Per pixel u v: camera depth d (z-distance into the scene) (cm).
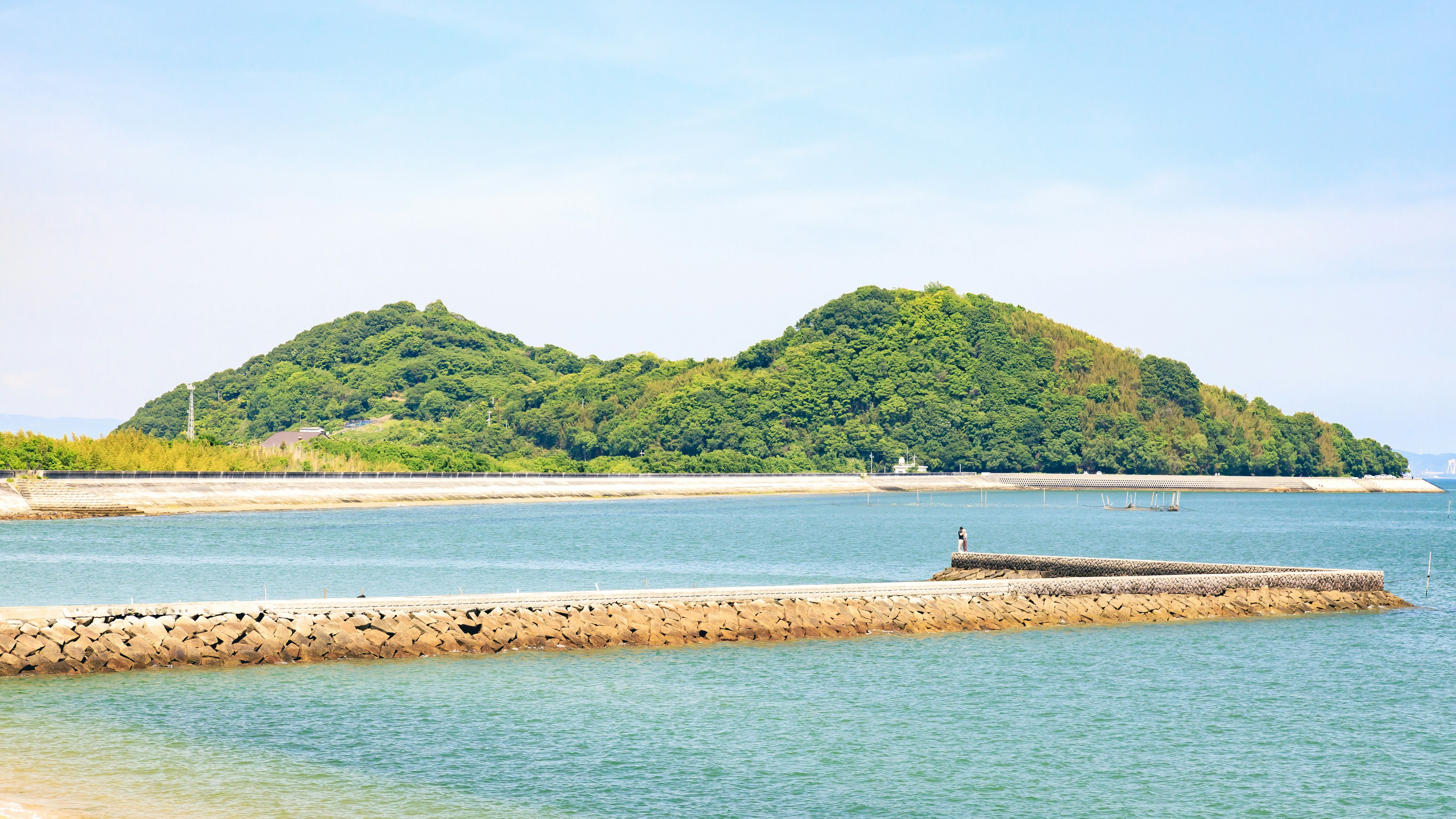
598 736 4022
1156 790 3622
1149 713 4500
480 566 9500
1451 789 3659
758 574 9144
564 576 8794
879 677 4966
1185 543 13725
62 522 13450
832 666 5147
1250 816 3412
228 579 8175
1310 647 5759
